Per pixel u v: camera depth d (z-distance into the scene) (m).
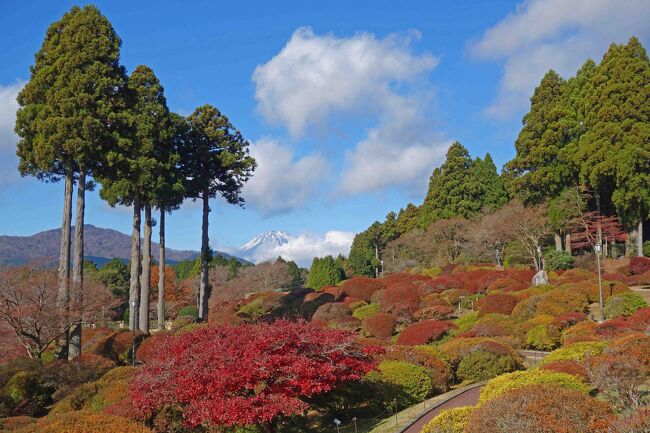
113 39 25.03
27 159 24.23
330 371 12.31
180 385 11.90
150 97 29.64
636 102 35.31
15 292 21.16
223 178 36.94
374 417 14.54
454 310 32.56
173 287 55.50
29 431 9.98
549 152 40.44
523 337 22.95
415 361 17.09
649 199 34.34
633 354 12.66
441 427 9.83
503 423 7.86
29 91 23.91
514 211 43.16
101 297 27.69
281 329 12.82
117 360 24.62
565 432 7.36
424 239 54.06
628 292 25.83
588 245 40.53
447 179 56.75
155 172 27.88
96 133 23.52
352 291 39.28
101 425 9.84
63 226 23.45
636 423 7.04
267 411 11.27
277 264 61.69
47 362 20.62
